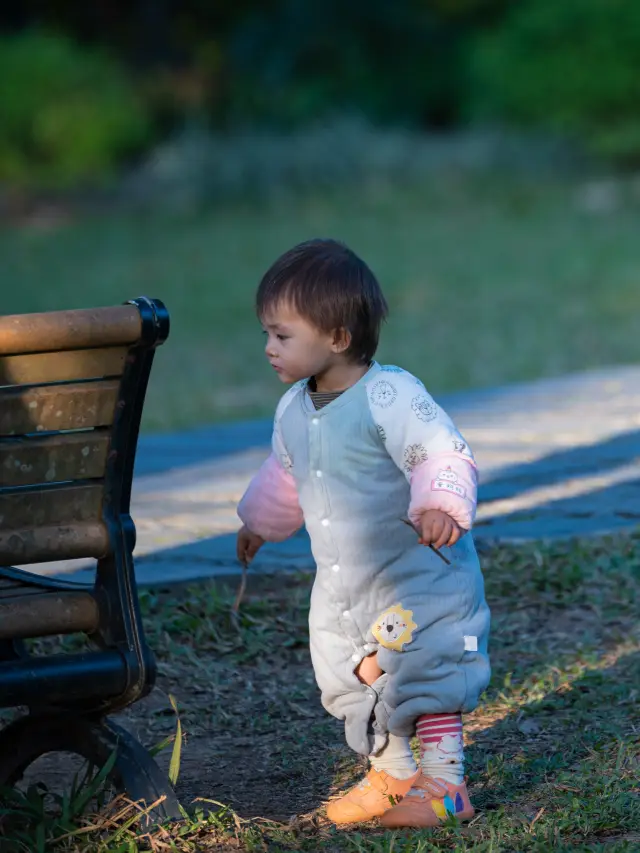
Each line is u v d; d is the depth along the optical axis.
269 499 7.73
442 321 35.12
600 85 66.31
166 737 8.92
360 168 65.19
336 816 7.45
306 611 11.13
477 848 6.69
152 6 81.19
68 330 6.33
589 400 20.77
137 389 6.69
